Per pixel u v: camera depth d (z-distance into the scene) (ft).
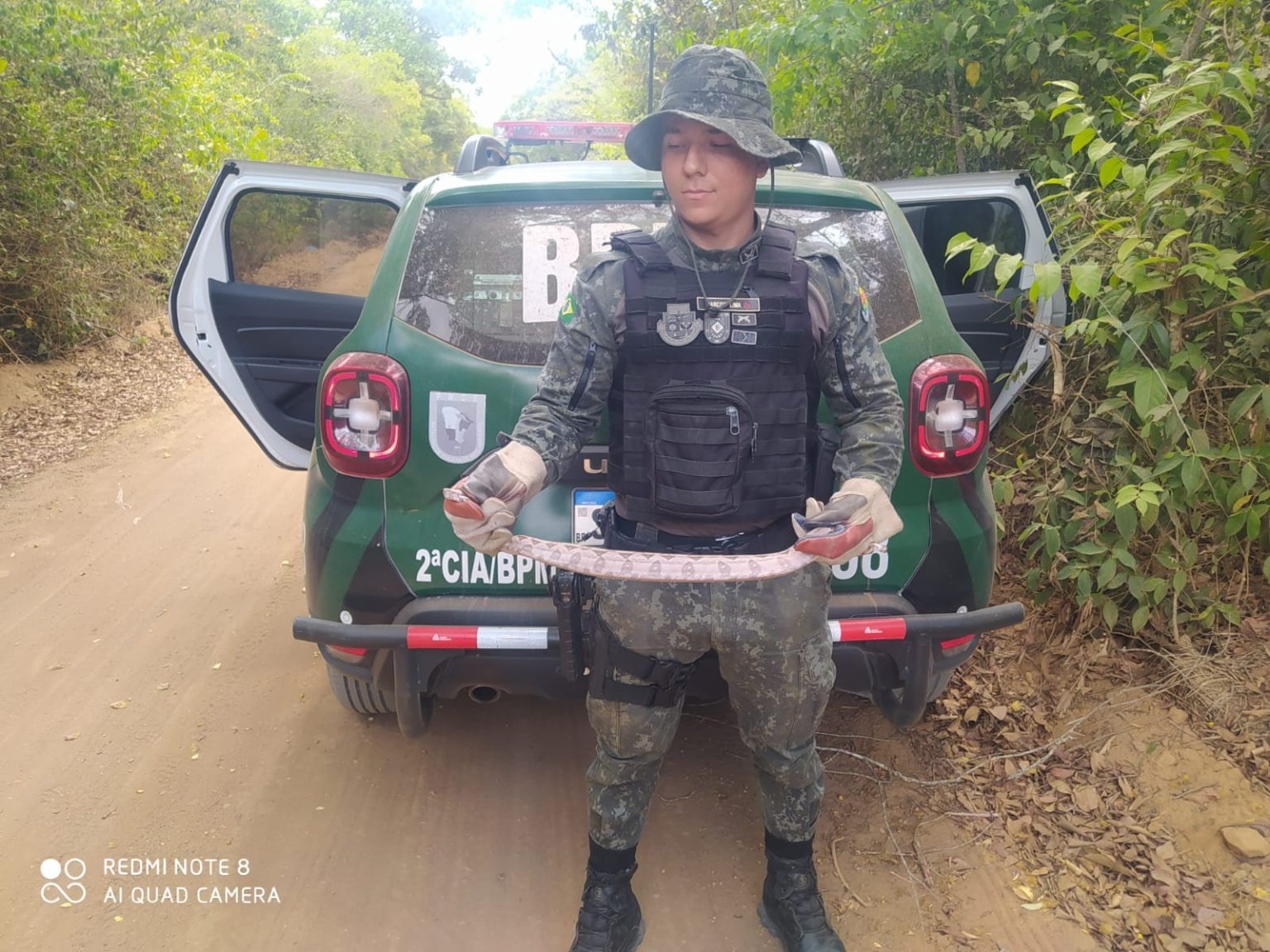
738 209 5.43
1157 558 9.24
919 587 7.34
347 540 7.25
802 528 5.17
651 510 5.74
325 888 7.57
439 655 7.00
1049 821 8.00
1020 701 9.46
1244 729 8.38
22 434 20.45
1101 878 7.37
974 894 7.32
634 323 5.45
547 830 8.25
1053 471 10.14
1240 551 9.74
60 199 23.68
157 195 30.07
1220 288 8.82
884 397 5.72
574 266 7.57
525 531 7.14
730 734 9.58
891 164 17.81
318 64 72.74
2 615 12.25
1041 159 13.15
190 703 10.20
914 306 7.49
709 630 5.73
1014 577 11.15
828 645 6.10
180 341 10.18
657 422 5.53
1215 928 6.82
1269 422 8.96
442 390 7.13
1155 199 8.99
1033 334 9.93
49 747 9.42
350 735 9.64
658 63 31.14
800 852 6.72
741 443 5.49
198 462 18.56
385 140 81.66
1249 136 9.22
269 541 14.66
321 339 10.59
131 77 27.96
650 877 7.66
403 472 7.17
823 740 9.30
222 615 12.24
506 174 8.13
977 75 14.15
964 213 10.45
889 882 7.50
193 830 8.24
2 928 7.14
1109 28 12.92
